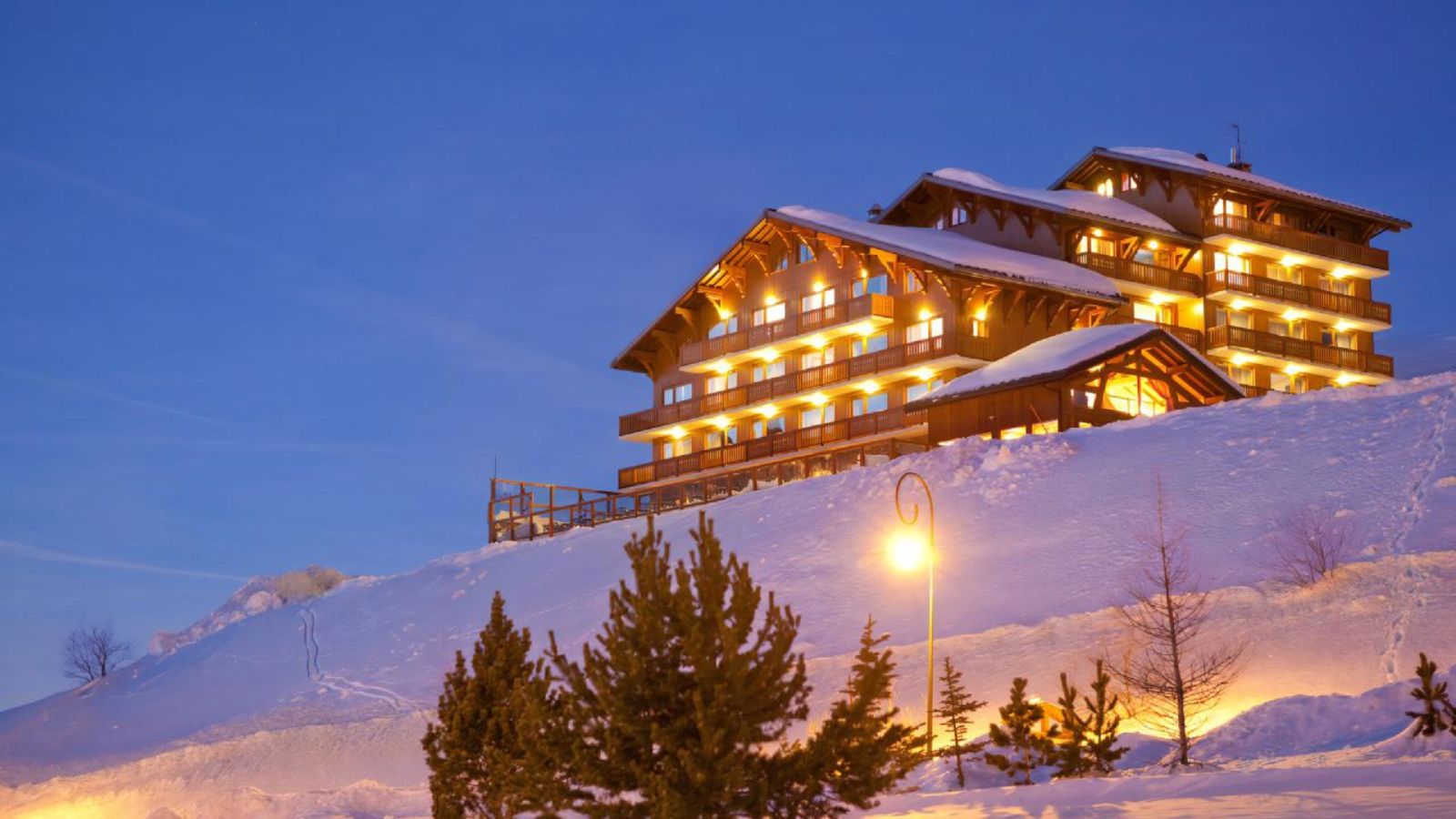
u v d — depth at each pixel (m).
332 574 66.88
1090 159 76.12
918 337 66.25
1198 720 27.33
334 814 31.58
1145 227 68.69
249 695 52.56
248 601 65.75
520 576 57.84
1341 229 78.12
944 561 41.53
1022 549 40.47
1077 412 52.81
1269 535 35.72
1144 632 31.50
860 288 69.12
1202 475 41.34
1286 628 30.22
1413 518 34.06
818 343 71.44
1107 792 18.80
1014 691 24.78
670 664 17.12
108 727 53.09
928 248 66.00
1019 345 64.94
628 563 53.94
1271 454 41.06
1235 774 18.75
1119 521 40.22
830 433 66.94
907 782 25.95
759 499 55.50
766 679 17.05
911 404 57.91
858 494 50.50
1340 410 43.03
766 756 17.23
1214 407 47.25
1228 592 32.81
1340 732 22.92
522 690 18.44
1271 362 72.56
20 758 51.06
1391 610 29.53
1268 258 74.25
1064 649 32.47
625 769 16.94
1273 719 24.09
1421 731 20.86
